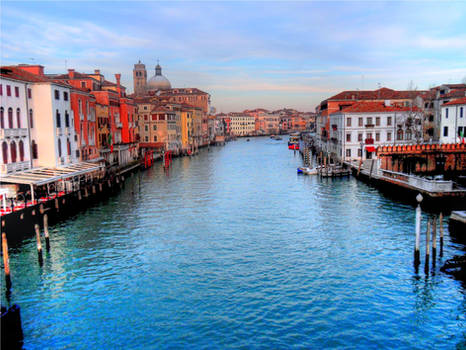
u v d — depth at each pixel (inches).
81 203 1647.4
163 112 4352.9
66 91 1931.6
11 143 1541.6
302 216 1477.6
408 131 2805.1
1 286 896.9
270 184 2298.2
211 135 7342.5
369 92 3786.9
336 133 3090.6
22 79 1643.7
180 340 682.8
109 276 943.7
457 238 1157.7
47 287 890.1
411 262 989.8
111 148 2635.3
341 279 900.6
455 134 2190.0
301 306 783.7
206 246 1146.0
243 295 832.3
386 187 1889.8
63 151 1871.3
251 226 1353.3
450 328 709.9
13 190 1489.9
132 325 732.7
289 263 1000.2
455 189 1507.1
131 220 1459.2
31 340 694.5
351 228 1293.1
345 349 652.1
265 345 663.1
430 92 3339.1
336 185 2175.2
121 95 3280.0
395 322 727.7
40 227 1323.8
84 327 730.2
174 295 840.3
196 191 2090.3
